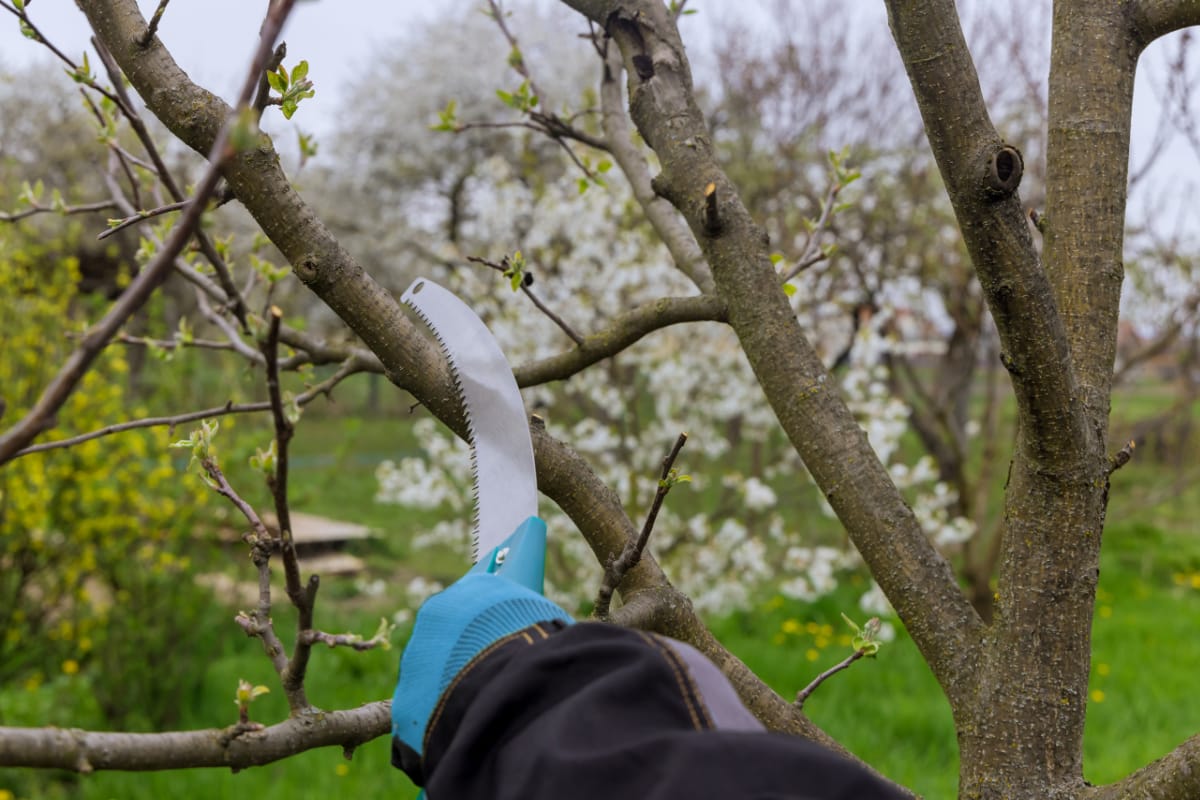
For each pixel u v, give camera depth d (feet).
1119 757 15.98
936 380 29.84
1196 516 42.57
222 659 21.04
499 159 23.09
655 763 2.07
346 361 6.78
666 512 21.44
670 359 19.60
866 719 17.75
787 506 25.81
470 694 2.50
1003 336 3.81
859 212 29.32
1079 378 4.42
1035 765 4.05
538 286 20.62
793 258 22.79
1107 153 4.68
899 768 15.56
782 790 2.02
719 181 5.08
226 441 18.21
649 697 2.26
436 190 59.52
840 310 23.07
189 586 18.19
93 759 3.28
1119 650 22.90
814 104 36.96
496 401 3.90
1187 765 3.58
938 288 27.43
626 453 21.58
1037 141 28.09
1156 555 35.22
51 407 2.06
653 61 5.29
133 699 17.40
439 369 4.05
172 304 32.89
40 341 16.52
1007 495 4.31
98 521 16.72
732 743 2.09
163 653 17.69
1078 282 4.56
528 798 2.14
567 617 2.81
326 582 30.42
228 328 7.36
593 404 22.24
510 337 19.90
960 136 3.61
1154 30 4.76
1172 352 32.17
